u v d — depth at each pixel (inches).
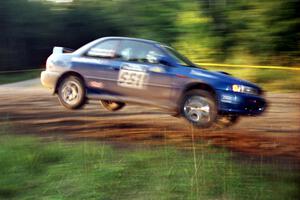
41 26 1137.4
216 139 296.7
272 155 257.3
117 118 359.3
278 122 367.9
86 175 223.5
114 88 343.9
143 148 267.1
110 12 1254.3
